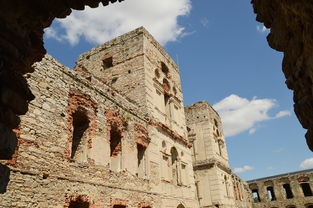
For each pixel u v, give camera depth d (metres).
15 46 4.49
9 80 4.40
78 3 5.57
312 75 5.01
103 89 16.88
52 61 13.09
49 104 12.25
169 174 21.03
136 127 18.62
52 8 5.09
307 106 5.41
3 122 4.32
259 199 55.34
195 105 37.53
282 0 4.95
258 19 6.34
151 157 19.16
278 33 5.71
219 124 40.47
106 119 15.84
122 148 16.77
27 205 10.02
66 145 12.53
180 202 20.83
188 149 25.36
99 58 24.97
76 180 12.48
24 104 4.75
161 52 25.81
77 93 14.07
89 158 13.80
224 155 38.28
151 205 17.48
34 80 11.84
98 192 13.59
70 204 12.95
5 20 4.36
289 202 49.34
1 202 9.25
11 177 9.77
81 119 14.65
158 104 22.70
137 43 23.30
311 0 4.29
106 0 5.95
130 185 16.25
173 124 24.16
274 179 52.41
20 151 10.37
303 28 4.80
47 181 11.08
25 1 4.59
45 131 11.65
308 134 5.71
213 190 31.81
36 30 5.27
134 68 22.42
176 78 27.64
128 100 19.75
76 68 18.67
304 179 49.78
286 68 5.97
